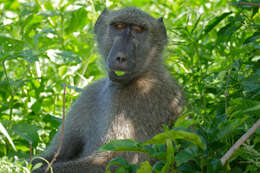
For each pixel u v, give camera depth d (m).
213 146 6.64
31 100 12.25
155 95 9.83
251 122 7.43
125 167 6.72
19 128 9.70
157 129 9.62
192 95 9.98
